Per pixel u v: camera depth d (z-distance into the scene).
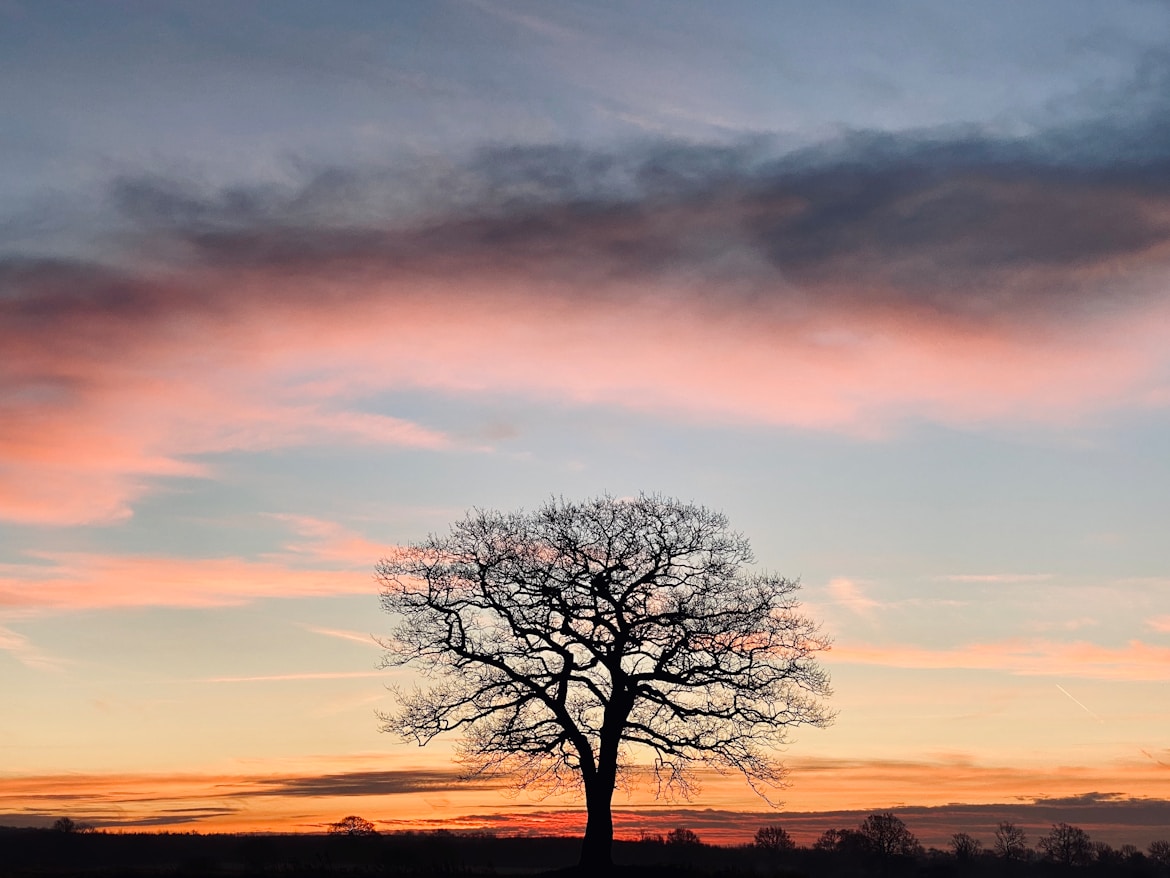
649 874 31.31
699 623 32.25
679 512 33.56
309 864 38.06
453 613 32.97
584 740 31.58
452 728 32.19
